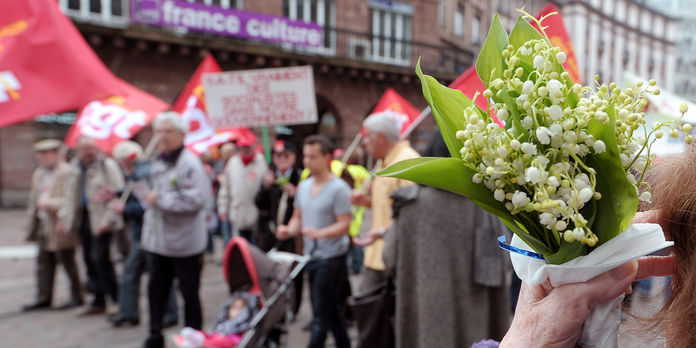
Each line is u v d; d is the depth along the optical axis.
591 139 0.68
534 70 0.74
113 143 5.17
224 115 5.08
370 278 3.36
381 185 3.24
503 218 0.78
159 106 5.44
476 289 2.34
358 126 17.12
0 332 4.53
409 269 2.42
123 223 4.88
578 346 0.79
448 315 2.28
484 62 0.79
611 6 37.25
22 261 7.61
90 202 4.80
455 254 2.32
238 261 3.43
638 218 0.83
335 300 3.40
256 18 14.86
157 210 3.56
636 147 0.72
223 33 14.38
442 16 19.62
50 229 5.09
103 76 3.12
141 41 13.22
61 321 4.85
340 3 16.84
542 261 0.79
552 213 0.69
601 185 0.72
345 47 17.00
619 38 38.78
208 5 14.09
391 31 18.08
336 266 3.39
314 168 3.44
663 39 45.25
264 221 5.32
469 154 0.73
